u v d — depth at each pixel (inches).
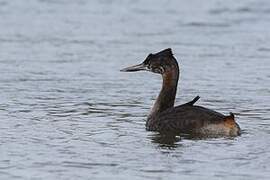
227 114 723.4
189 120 641.0
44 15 1352.1
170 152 578.2
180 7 1444.4
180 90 837.2
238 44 1117.1
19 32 1198.3
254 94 816.3
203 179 513.0
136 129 656.4
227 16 1359.5
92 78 892.6
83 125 667.4
